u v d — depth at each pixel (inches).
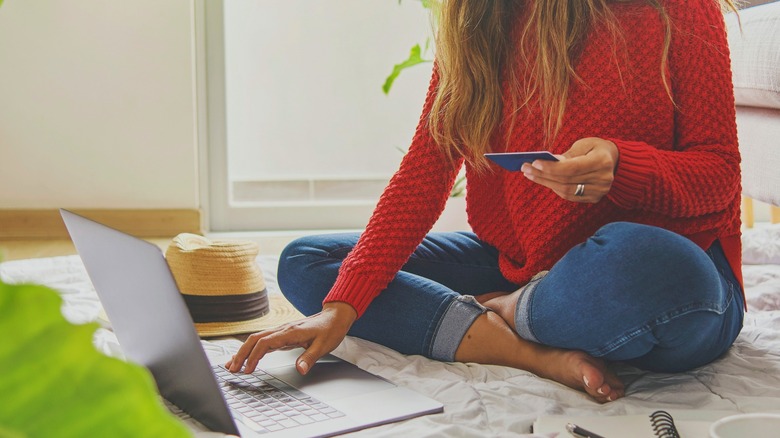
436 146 56.1
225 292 65.7
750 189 90.3
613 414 43.9
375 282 52.6
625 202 47.6
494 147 55.8
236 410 42.8
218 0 128.3
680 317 43.9
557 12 50.1
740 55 85.3
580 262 45.9
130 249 35.9
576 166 43.1
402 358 53.5
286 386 46.6
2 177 127.6
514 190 53.8
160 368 41.7
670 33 49.8
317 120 134.1
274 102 133.2
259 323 66.4
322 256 59.4
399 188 55.4
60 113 127.4
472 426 42.0
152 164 129.5
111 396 8.9
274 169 134.8
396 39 133.3
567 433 39.1
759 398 45.6
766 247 90.4
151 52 127.6
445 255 60.2
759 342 57.5
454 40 54.2
